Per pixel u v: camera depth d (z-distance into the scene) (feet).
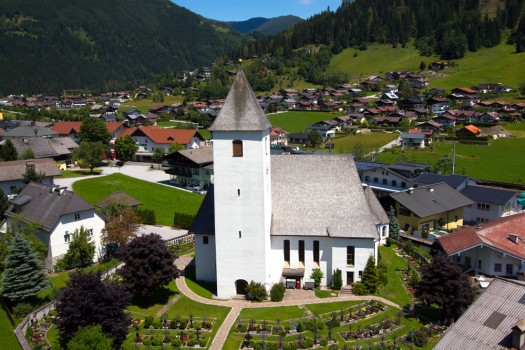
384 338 167.22
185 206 370.53
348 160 220.43
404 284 214.48
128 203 290.35
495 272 226.99
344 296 201.26
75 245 239.71
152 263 188.34
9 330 175.01
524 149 542.16
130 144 540.93
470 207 325.62
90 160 482.28
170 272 190.29
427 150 550.36
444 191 313.32
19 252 194.80
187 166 432.66
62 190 265.34
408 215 295.69
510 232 239.09
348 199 212.84
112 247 263.08
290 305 192.85
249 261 196.95
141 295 199.31
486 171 454.40
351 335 167.84
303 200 214.69
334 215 209.67
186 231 305.12
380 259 240.73
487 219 317.01
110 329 149.48
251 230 194.18
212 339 168.25
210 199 219.20
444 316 180.14
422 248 265.34
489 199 314.96
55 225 239.91
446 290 173.58
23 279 192.54
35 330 171.32
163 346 163.63
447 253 228.84
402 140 577.43
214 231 210.38
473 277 224.74
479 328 123.24
